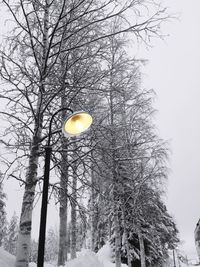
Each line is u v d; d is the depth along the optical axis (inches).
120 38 361.1
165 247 1236.5
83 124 217.2
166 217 1167.0
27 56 345.4
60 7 352.8
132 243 925.2
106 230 1188.5
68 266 462.9
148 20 307.1
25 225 279.7
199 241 997.8
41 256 193.0
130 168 620.7
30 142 318.7
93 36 339.0
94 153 360.2
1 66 288.8
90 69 335.9
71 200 350.9
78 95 350.6
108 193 466.3
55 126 340.5
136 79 472.1
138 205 683.4
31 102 327.0
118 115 537.6
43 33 334.6
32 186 294.8
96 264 510.6
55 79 327.3
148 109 581.3
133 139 571.8
